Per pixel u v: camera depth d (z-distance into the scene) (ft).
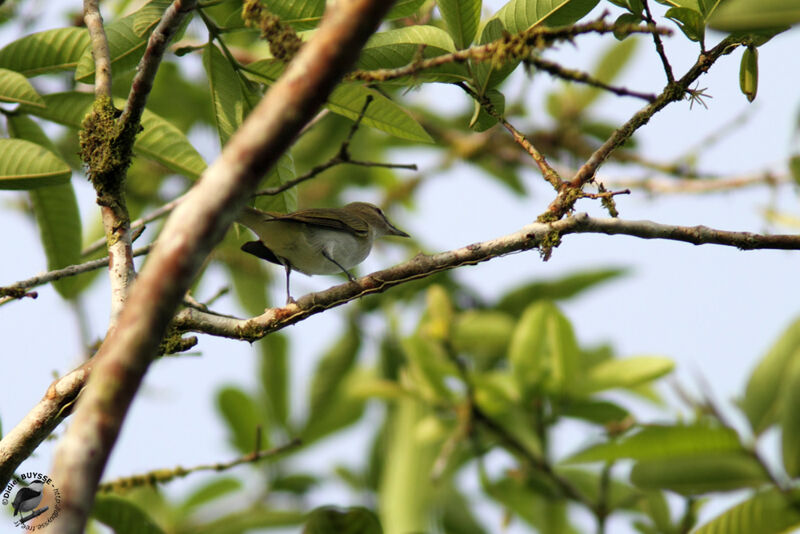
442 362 39.14
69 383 22.91
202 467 33.42
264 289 46.62
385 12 12.94
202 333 26.03
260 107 13.14
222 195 12.83
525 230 24.82
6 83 27.12
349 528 26.96
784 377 30.27
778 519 28.58
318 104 13.04
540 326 38.34
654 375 36.40
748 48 23.82
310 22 26.02
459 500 44.11
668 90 24.07
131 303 12.50
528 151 25.93
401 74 21.84
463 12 25.62
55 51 29.43
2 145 25.54
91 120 26.30
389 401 46.60
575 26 20.63
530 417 37.99
